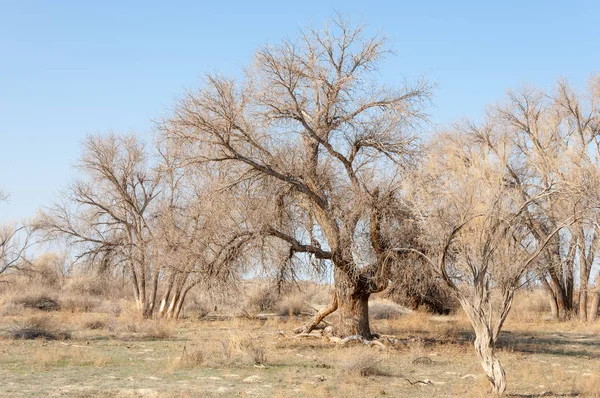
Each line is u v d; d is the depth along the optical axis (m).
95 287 55.47
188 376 16.48
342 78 23.45
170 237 28.36
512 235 15.23
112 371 17.16
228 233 23.00
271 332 29.41
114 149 38.12
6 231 49.50
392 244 22.83
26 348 21.94
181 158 22.75
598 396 14.75
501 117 38.84
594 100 38.75
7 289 52.31
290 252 23.50
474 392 14.41
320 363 19.31
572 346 26.84
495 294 15.30
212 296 25.25
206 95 21.91
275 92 22.91
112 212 38.69
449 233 15.27
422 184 16.81
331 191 23.30
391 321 36.47
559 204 18.81
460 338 28.61
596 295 40.50
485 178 15.25
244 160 22.28
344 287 24.30
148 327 28.25
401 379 16.73
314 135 23.17
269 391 14.42
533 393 15.01
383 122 23.89
